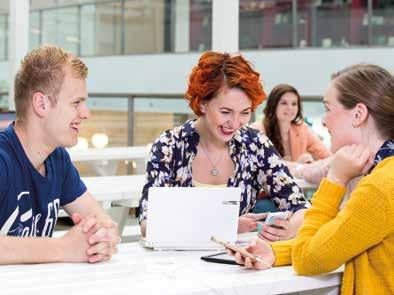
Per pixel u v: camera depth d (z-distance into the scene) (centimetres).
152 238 180
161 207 180
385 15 551
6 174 164
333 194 159
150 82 738
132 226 378
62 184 188
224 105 196
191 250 182
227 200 183
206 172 212
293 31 609
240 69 196
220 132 200
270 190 220
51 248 162
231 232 184
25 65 166
